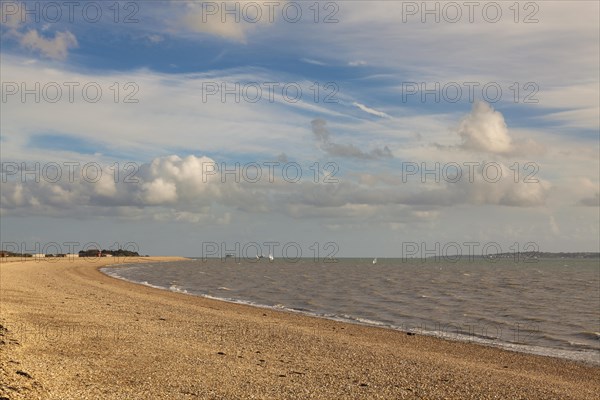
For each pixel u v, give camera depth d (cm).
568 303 4975
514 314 4078
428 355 2359
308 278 9212
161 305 3831
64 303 3450
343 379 1722
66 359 1698
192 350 2069
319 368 1884
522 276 10750
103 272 9856
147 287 6144
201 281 8038
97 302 3728
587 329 3338
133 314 3128
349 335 2853
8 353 1617
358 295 5597
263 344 2353
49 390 1286
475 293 6038
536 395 1667
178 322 2903
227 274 10775
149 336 2339
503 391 1691
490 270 14750
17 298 3478
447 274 11512
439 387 1692
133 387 1431
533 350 2625
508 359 2370
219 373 1684
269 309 4128
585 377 2052
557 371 2148
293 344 2405
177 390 1439
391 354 2303
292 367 1872
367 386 1642
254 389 1508
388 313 4069
